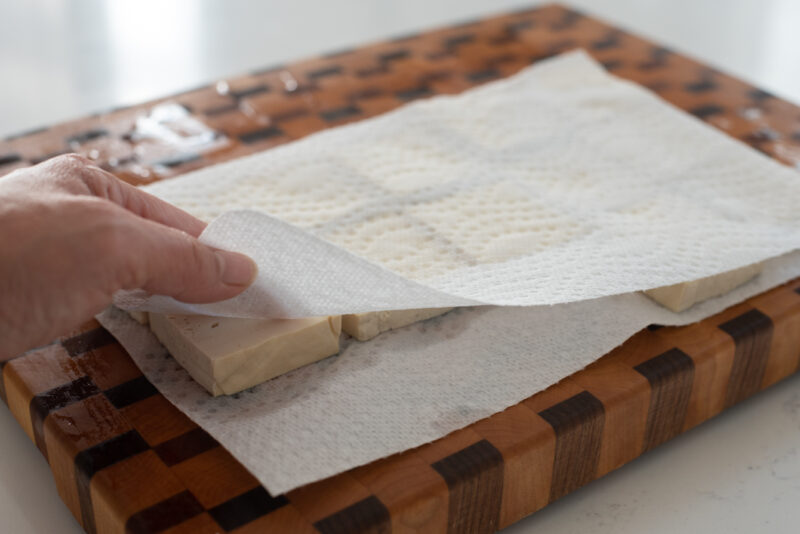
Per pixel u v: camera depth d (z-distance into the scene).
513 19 0.92
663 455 0.60
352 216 0.65
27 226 0.49
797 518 0.57
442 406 0.56
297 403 0.56
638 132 0.74
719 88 0.82
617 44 0.88
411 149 0.72
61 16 1.07
